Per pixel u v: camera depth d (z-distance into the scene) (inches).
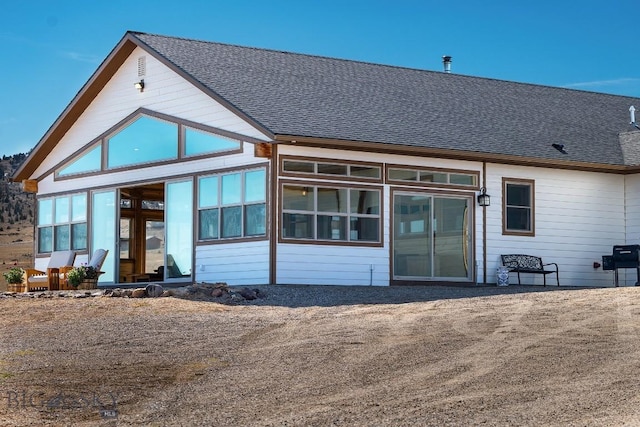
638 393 350.9
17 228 1911.9
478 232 930.7
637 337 467.5
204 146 895.1
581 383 372.5
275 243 823.1
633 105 1216.8
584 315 543.8
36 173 1072.8
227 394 378.3
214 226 878.4
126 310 625.0
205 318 583.2
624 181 1024.2
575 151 996.6
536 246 964.0
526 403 343.0
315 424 324.2
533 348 446.0
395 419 326.3
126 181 967.6
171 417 345.7
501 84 1160.2
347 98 961.5
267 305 679.1
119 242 975.6
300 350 460.1
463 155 908.0
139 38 948.0
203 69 922.7
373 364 422.6
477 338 477.7
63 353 473.7
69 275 858.1
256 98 885.2
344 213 858.8
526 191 965.8
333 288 798.5
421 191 900.0
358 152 869.2
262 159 837.2
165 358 454.3
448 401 349.4
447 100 1048.2
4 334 540.7
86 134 1013.8
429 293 771.4
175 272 910.4
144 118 954.7
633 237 1015.0
